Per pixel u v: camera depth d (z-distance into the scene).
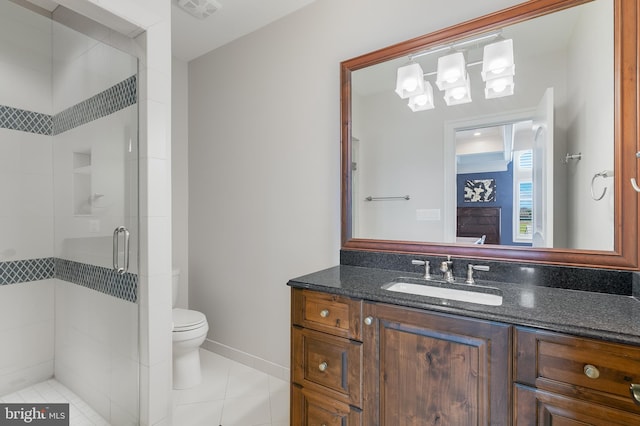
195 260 2.70
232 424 1.68
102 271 1.77
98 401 1.78
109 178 1.73
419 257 1.57
